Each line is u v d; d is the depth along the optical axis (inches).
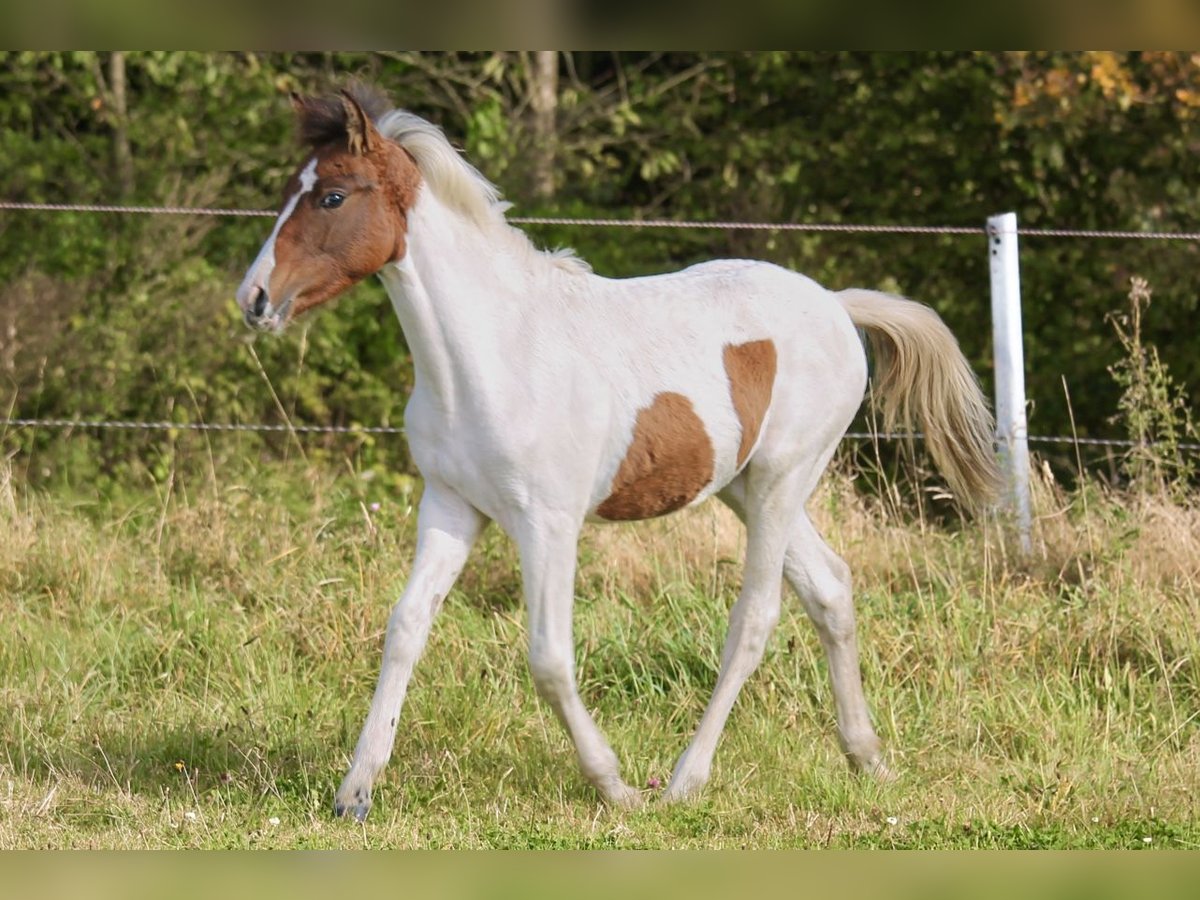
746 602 334.6
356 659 387.5
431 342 291.6
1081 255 687.1
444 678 371.9
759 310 331.3
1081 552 431.5
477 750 340.5
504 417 291.9
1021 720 360.2
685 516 459.5
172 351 634.2
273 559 431.5
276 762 332.8
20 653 385.7
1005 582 420.2
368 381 671.1
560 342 300.4
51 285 627.8
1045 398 695.1
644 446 308.8
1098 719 363.6
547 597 298.0
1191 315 685.3
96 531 488.4
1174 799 321.7
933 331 357.4
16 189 709.3
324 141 290.8
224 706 362.9
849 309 356.5
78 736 345.4
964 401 360.8
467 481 298.2
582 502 301.7
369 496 589.6
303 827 292.0
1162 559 424.8
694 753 325.4
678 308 320.8
